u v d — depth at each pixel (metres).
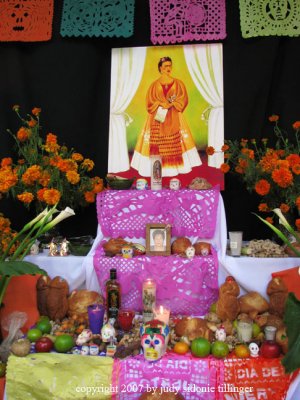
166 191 2.48
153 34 2.84
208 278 2.35
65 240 2.56
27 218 2.99
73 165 2.57
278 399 1.96
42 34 2.88
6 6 2.88
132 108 2.94
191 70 2.89
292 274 2.27
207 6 2.82
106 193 2.53
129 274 2.35
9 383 2.01
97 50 2.94
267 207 2.57
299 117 2.84
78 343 2.12
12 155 2.98
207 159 2.87
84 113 2.95
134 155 2.94
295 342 1.76
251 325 2.09
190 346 2.07
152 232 2.43
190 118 2.89
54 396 1.95
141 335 2.06
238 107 2.86
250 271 2.35
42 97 2.96
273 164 2.40
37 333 2.19
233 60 2.86
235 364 1.97
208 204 2.45
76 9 2.85
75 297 2.38
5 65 2.94
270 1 2.76
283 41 2.84
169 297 2.37
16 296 2.38
